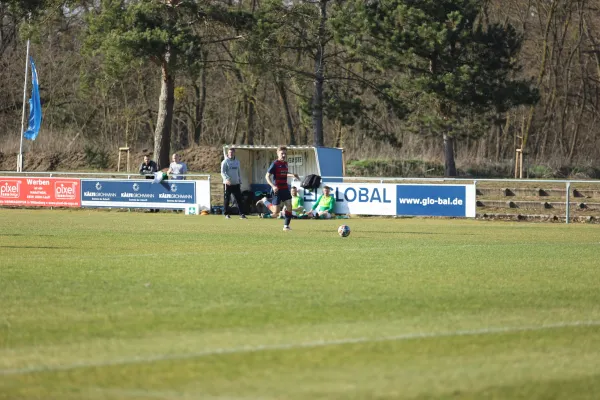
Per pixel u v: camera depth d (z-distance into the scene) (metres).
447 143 167.50
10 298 36.84
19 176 136.62
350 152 189.25
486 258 54.56
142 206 117.62
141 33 140.88
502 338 29.36
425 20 154.75
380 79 177.38
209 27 156.88
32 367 25.05
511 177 175.88
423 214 105.75
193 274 45.09
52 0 161.38
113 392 22.48
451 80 152.38
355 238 72.06
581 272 47.06
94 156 182.25
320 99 169.62
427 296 37.94
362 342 28.41
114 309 34.28
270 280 42.75
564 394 22.89
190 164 177.00
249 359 26.05
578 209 109.44
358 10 156.12
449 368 25.27
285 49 168.50
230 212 115.31
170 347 27.61
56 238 69.12
